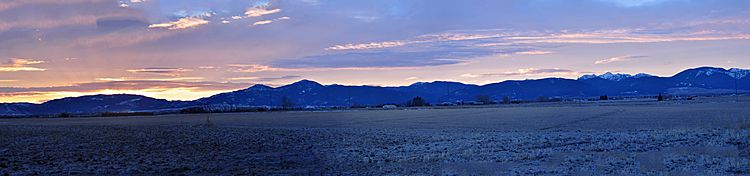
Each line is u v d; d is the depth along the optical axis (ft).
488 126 209.26
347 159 98.58
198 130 219.82
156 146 139.74
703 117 219.82
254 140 154.51
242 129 221.05
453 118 287.28
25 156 115.55
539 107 448.65
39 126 301.84
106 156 113.70
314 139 153.38
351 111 483.51
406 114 363.56
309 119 315.99
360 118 314.96
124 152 123.13
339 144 134.31
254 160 101.96
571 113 308.81
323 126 236.22
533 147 110.52
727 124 161.17
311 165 91.45
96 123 343.67
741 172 66.69
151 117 469.98
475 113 352.90
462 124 228.02
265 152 118.21
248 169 87.71
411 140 141.59
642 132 145.07
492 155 96.12
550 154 94.58
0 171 88.63
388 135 164.66
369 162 92.43
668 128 160.56
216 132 202.80
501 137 140.87
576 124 205.26
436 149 110.73
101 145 146.51
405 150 111.34
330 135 169.78
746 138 106.11
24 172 87.40
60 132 227.40
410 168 82.28
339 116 354.74
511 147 111.14
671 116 238.07
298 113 454.40
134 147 137.28
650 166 74.59
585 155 91.09
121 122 351.05
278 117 364.58
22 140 175.94
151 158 108.68
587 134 143.84
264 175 80.48
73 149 133.80
